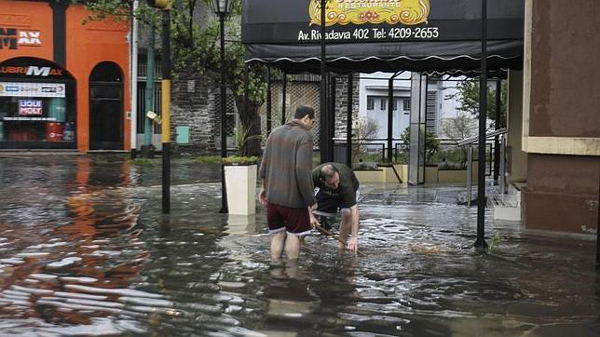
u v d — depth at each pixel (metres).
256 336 4.77
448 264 7.01
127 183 15.55
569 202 8.72
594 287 6.12
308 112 6.96
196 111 26.86
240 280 6.31
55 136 25.53
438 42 9.67
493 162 18.53
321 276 6.47
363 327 4.98
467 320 5.16
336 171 7.52
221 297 5.75
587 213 8.61
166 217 10.22
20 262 7.08
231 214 10.54
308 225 7.08
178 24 22.02
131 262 7.07
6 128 25.16
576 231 8.70
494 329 4.95
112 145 25.84
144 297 5.75
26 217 10.21
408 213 10.70
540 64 8.89
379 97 29.94
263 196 7.20
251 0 10.21
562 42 8.71
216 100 27.11
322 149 9.59
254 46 10.29
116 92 25.75
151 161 21.95
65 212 10.75
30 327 4.95
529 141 8.96
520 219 9.77
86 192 13.60
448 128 27.39
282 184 6.91
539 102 8.91
